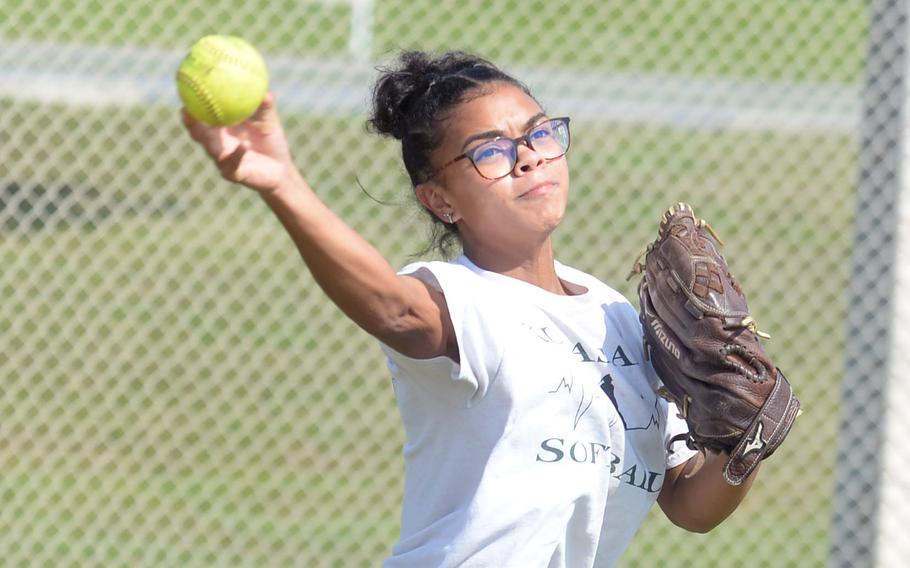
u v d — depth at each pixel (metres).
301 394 26.52
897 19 20.00
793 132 40.81
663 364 9.19
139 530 22.30
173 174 32.66
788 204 36.97
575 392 8.77
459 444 8.71
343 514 23.27
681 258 9.00
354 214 31.75
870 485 20.53
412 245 30.61
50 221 27.69
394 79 9.68
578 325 9.07
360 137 34.22
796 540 23.33
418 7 45.44
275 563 21.69
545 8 46.09
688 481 9.82
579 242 32.78
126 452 24.42
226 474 24.14
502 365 8.48
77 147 30.58
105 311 27.81
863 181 20.50
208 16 38.69
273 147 7.07
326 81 38.22
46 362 26.06
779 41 43.50
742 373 8.84
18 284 27.69
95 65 32.06
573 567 9.04
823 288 32.44
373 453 25.17
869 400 20.53
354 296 7.50
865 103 20.45
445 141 9.23
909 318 20.20
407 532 9.12
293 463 24.67
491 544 8.63
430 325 8.16
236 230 31.95
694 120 40.94
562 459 8.70
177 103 34.00
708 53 43.22
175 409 25.59
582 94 42.12
